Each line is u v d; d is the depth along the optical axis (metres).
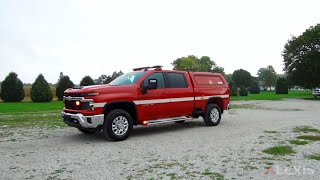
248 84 102.31
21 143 7.95
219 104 11.48
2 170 5.37
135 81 8.87
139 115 8.69
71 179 4.82
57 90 33.91
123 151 6.81
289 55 42.41
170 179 4.76
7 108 21.23
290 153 6.42
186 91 10.03
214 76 11.39
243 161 5.80
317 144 7.34
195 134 9.13
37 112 17.86
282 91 58.78
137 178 4.82
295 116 14.45
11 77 30.89
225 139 8.15
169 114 9.53
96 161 5.93
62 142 8.06
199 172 5.12
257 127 10.48
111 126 7.98
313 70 40.31
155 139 8.36
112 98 8.08
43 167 5.54
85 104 7.89
